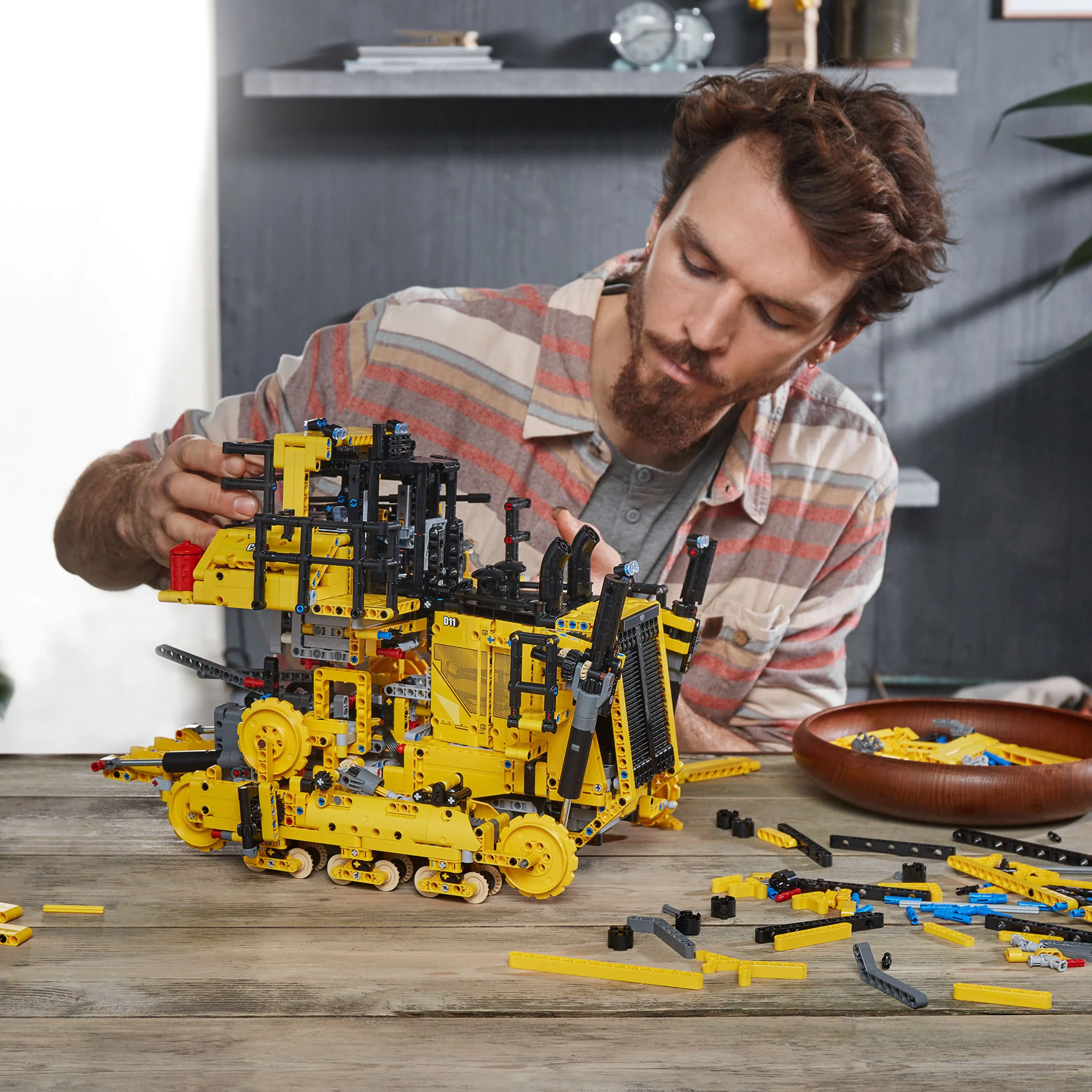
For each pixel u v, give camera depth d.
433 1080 0.67
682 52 2.89
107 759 1.08
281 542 0.94
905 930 0.89
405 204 3.09
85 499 1.52
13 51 2.97
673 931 0.85
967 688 3.25
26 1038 0.71
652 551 1.63
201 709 3.16
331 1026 0.73
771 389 1.41
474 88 2.80
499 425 1.64
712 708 1.68
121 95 3.01
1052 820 1.06
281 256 3.11
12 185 3.02
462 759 0.93
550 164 3.07
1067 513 3.23
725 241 1.24
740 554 1.66
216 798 0.96
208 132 3.05
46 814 1.09
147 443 1.71
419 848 0.91
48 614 3.14
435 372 1.68
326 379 1.74
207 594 0.95
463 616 0.93
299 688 1.03
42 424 3.12
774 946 0.85
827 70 1.33
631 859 1.01
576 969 0.80
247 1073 0.68
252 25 3.02
